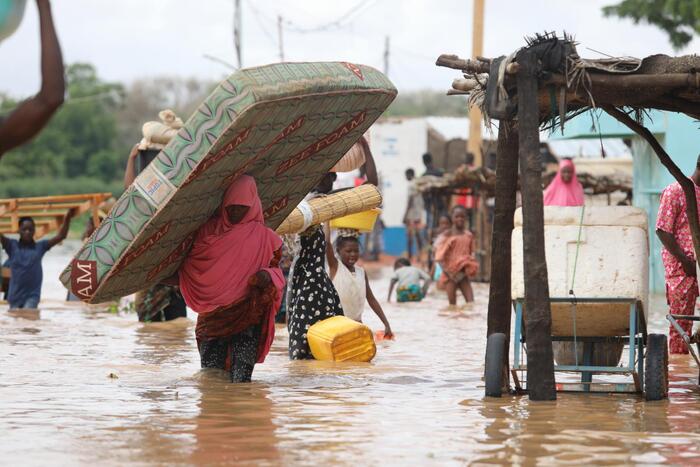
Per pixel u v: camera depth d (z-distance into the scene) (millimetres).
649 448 8273
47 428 9086
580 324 11320
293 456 7984
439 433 8867
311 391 11328
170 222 11195
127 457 7949
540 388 10578
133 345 15750
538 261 10422
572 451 8133
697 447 8320
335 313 14344
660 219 14484
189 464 7723
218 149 10688
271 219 13367
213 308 11852
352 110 12250
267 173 12289
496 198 11570
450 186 36000
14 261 23266
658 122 26906
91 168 114938
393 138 57000
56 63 6367
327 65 11602
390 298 26047
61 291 29938
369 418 9609
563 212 11102
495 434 8828
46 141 115000
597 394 11188
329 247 15469
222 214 11852
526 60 10344
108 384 11727
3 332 17594
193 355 14523
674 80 10227
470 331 18219
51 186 104938
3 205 24500
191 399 10727
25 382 11812
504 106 10578
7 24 6008
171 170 10750
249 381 12031
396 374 12734
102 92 125188
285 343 16359
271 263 12141
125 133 135875
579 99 10867
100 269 11102
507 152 11453
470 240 24844
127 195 10945
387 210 56969
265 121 10914
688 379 12500
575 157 43125
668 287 14742
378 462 7781
